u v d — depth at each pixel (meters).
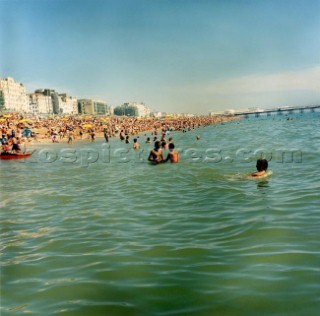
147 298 4.71
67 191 13.42
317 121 92.31
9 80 178.12
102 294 4.92
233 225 7.79
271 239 6.70
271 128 64.69
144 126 92.75
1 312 4.60
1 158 28.89
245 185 12.45
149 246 6.75
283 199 9.98
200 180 14.01
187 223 8.20
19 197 12.63
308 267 5.32
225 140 40.06
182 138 49.75
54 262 6.27
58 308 4.61
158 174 16.36
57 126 77.38
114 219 8.96
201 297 4.64
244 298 4.53
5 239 7.79
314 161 17.92
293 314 4.09
